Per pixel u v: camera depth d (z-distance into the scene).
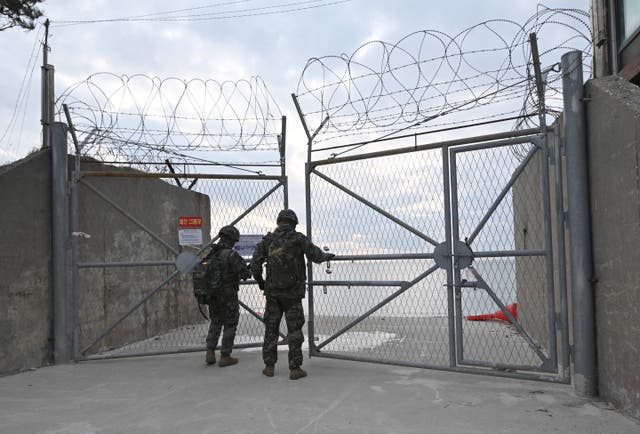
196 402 4.04
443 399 3.97
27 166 5.59
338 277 5.66
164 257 8.52
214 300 5.44
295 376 4.66
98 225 6.79
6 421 3.65
